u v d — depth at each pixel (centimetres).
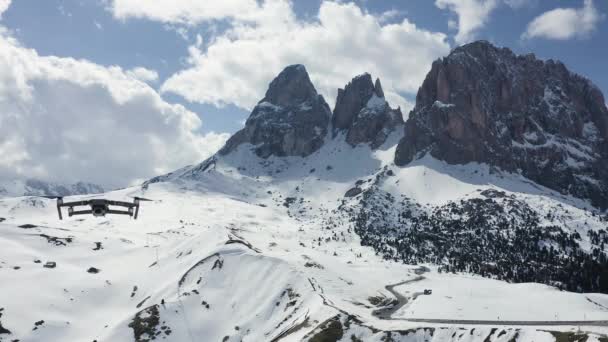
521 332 15762
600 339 14325
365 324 17625
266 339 19588
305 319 19025
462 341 16138
